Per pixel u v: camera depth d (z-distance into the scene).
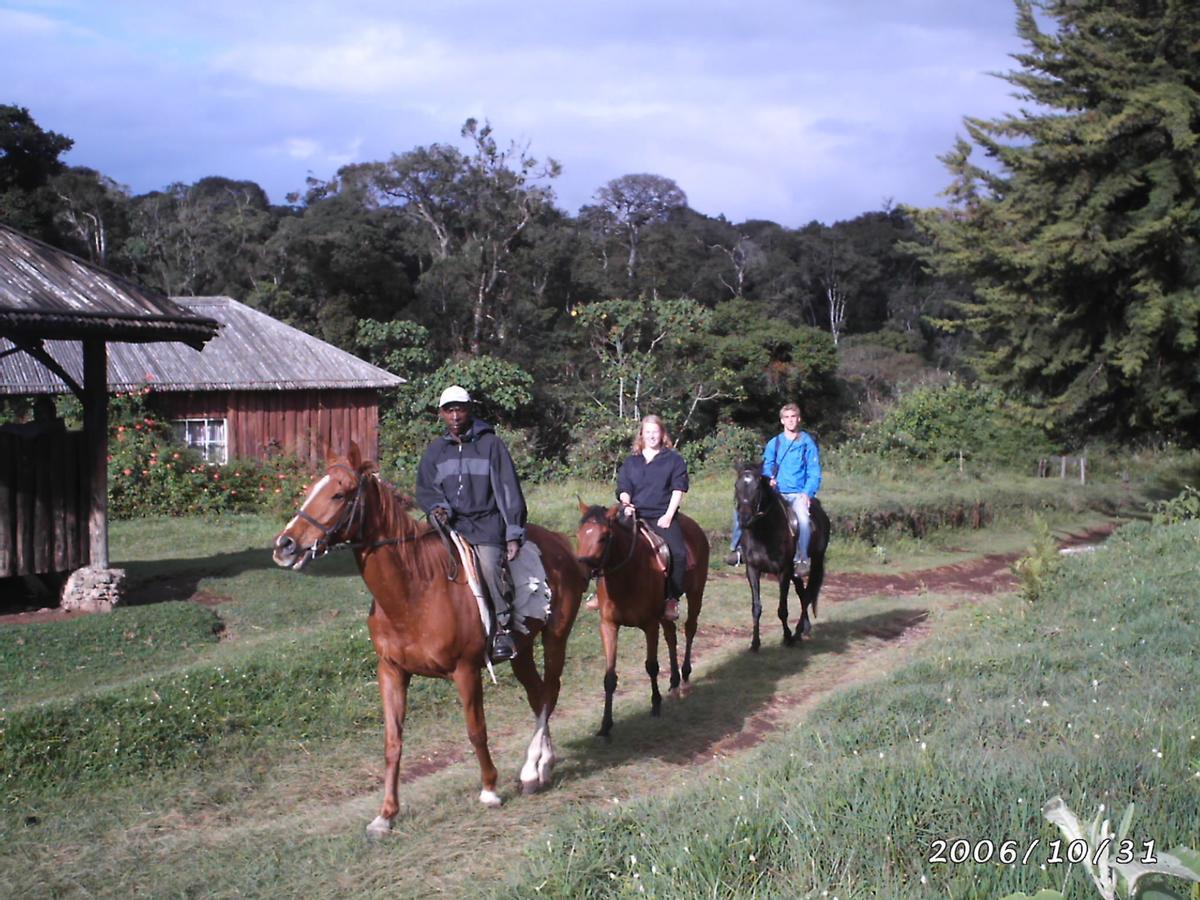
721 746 7.61
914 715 6.69
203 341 11.27
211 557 14.20
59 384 22.20
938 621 12.13
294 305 49.19
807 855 3.98
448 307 49.53
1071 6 20.91
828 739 6.30
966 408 31.53
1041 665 7.91
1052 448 29.77
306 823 6.05
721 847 4.13
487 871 5.21
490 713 8.49
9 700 8.43
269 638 10.48
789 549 10.80
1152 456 32.41
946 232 21.53
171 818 6.16
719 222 88.38
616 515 7.74
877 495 21.38
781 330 44.50
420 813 6.08
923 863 3.87
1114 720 5.66
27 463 10.72
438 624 5.89
